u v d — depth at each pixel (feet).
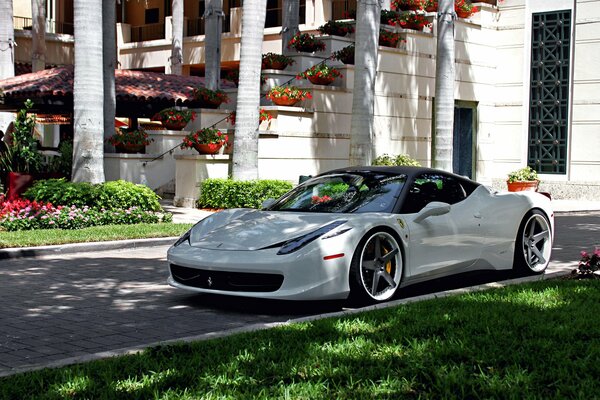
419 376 14.92
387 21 79.46
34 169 57.11
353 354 16.65
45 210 45.55
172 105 76.13
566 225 54.60
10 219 43.57
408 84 77.30
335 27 79.05
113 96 70.49
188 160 62.49
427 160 80.02
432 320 19.83
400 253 24.72
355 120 59.47
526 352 16.48
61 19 126.82
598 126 78.95
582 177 80.18
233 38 111.96
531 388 14.03
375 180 26.84
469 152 84.58
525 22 83.61
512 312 20.74
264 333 19.10
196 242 24.68
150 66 120.67
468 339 17.58
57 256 37.01
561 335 17.88
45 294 27.17
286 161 67.15
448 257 26.45
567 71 81.05
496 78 86.12
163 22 126.21
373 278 24.13
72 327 21.91
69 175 60.80
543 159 83.05
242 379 14.90
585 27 79.51
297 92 67.15
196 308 24.66
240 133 58.39
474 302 22.52
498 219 28.35
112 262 35.09
